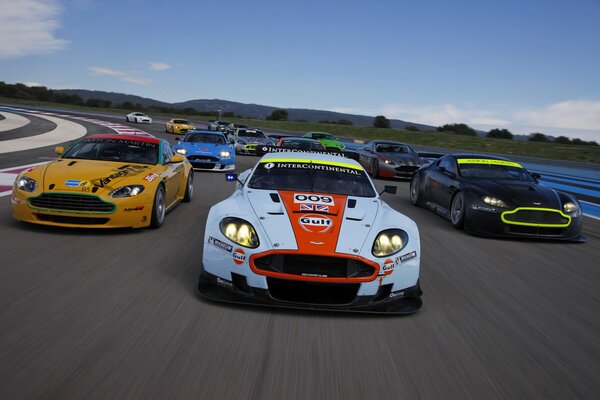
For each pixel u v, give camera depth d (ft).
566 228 20.42
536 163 70.28
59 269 12.73
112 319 9.61
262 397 7.02
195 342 8.75
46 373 7.31
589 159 82.12
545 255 18.43
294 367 8.03
